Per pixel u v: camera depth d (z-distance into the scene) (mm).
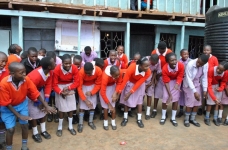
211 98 4137
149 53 8336
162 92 4422
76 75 3588
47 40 7164
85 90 3828
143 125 4074
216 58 4465
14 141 3422
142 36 8180
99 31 7516
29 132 3764
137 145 3383
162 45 4320
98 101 4504
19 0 5695
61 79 3594
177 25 7844
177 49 8555
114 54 4457
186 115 4168
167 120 4445
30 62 3633
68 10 6402
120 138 3609
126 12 6707
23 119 2752
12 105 2836
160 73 4375
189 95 4059
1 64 3096
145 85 4387
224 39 4656
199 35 8703
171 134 3799
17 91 2748
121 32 7879
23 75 2658
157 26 8125
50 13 6188
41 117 3416
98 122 4270
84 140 3520
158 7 7598
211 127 4148
